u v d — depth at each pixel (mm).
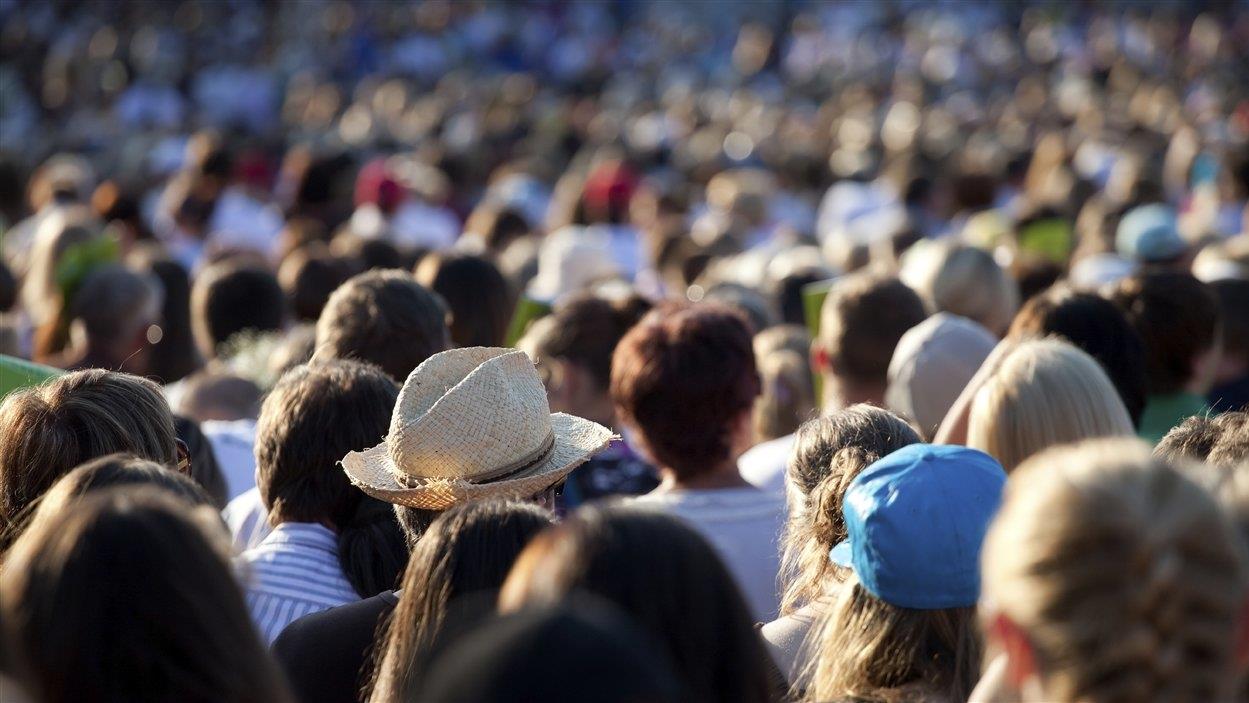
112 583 4902
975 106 58281
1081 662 4203
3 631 4699
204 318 14055
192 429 9547
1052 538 4258
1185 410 10773
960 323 10570
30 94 61969
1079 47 79625
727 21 88125
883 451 7406
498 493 7309
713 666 5098
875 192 31156
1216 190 26500
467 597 5902
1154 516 4215
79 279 14359
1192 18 83188
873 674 6086
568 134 43688
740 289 14875
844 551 6531
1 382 9180
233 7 77000
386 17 78500
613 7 87625
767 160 40938
